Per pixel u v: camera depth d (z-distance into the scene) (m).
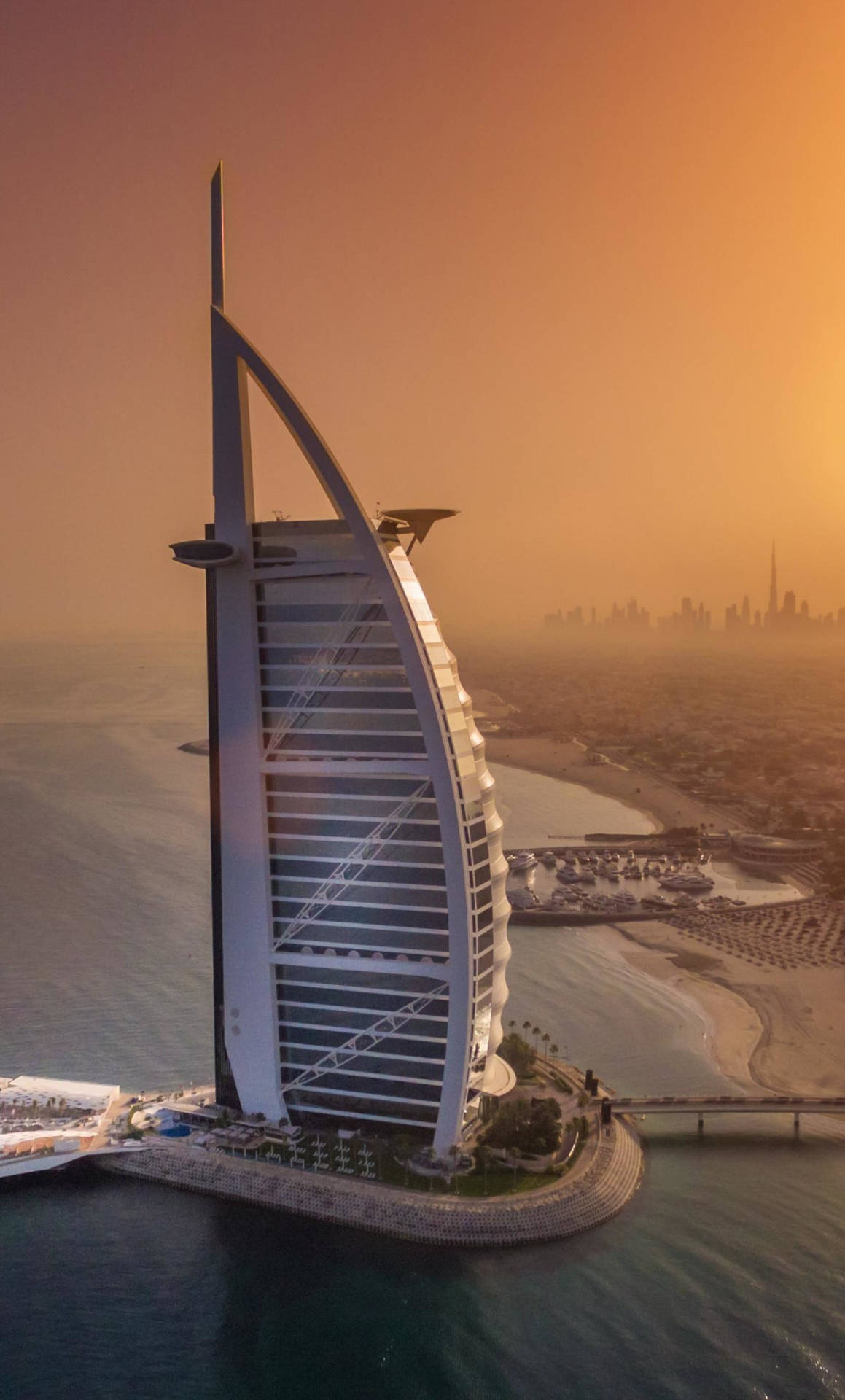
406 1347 190.88
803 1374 185.75
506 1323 196.25
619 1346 191.12
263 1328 194.88
